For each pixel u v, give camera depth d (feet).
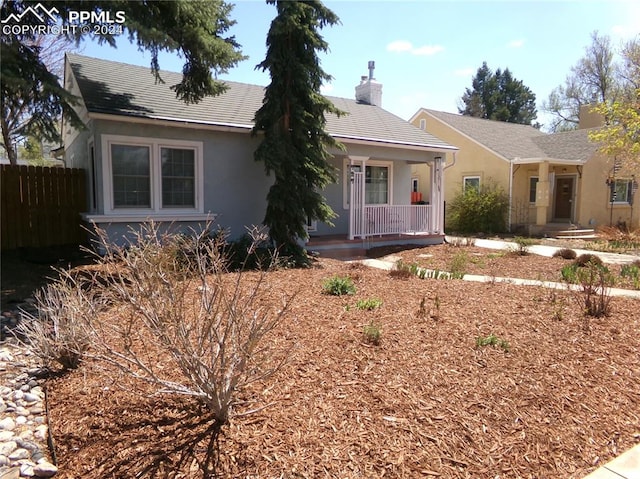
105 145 27.84
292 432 8.36
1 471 7.54
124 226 28.63
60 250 30.19
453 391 10.18
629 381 11.33
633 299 19.86
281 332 13.51
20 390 10.52
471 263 32.12
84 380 10.79
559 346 13.24
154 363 11.22
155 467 7.42
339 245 37.68
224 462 7.51
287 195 29.25
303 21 29.71
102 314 13.12
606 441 8.89
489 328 14.61
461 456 8.00
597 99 108.37
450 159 66.90
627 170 50.03
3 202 29.84
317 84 30.91
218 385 8.33
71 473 7.43
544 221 57.11
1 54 18.88
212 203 32.68
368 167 46.19
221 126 31.30
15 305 18.06
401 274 24.72
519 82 153.58
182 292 8.70
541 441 8.65
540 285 22.57
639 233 50.16
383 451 7.95
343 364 11.35
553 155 63.57
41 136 23.93
